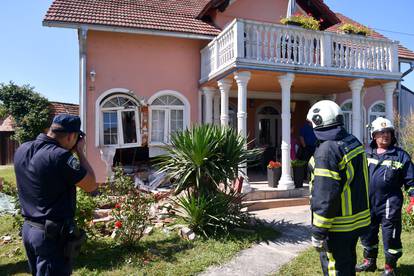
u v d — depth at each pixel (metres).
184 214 5.62
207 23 11.27
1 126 22.20
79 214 4.43
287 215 6.83
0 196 6.96
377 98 13.07
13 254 4.57
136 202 4.75
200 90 10.60
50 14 9.02
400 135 10.17
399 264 4.05
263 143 13.39
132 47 10.01
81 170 2.65
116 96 9.82
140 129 9.95
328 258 2.77
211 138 5.48
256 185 8.73
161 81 10.25
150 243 4.89
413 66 12.47
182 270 3.96
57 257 2.56
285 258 4.41
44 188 2.53
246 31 8.12
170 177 5.72
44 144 2.66
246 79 8.09
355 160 2.66
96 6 10.21
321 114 2.71
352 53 9.13
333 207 2.51
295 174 8.27
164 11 11.30
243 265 4.16
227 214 5.53
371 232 3.83
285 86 8.39
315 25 8.84
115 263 4.18
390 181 3.67
